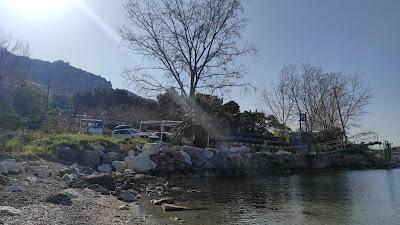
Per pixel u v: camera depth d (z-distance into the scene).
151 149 21.84
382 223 10.77
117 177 16.88
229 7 30.14
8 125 26.62
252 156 29.03
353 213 12.21
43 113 44.75
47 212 8.98
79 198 11.47
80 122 35.72
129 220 9.66
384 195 16.83
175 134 28.44
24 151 17.75
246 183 21.16
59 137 21.67
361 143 51.06
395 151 63.53
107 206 11.10
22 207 9.10
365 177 28.94
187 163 22.95
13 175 12.94
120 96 73.44
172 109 30.14
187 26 30.08
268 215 11.58
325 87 59.84
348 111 60.06
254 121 46.59
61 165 16.88
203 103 28.92
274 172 30.83
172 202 12.89
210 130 28.83
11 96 44.34
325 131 55.66
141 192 15.23
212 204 13.28
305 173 33.28
